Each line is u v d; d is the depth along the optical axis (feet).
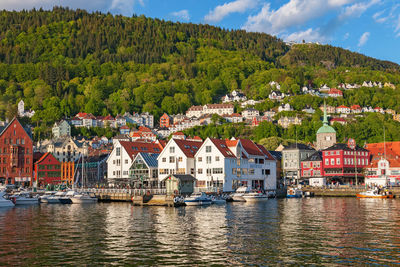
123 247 142.92
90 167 550.36
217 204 314.76
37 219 221.46
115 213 248.73
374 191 382.63
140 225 194.18
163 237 161.68
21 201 329.93
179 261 123.75
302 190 431.43
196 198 302.25
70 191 342.64
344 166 505.25
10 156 483.51
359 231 173.37
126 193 337.11
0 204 304.71
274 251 135.85
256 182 414.00
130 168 396.37
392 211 250.98
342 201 342.64
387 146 562.25
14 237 162.81
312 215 232.32
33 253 134.21
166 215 235.20
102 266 118.73
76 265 119.75
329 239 155.63
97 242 151.94
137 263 121.70
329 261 123.24
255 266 118.42
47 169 513.45
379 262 121.80
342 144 524.52
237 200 340.39
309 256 128.98
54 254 132.67
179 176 330.95
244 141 425.69
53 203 337.11
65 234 169.68
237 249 139.13
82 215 239.30
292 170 549.95
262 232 172.55
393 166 478.18
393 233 168.04
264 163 426.51
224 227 186.80
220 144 383.04
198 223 200.23
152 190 333.42
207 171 375.45
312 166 528.63
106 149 645.92
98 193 347.56
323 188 424.46
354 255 129.90
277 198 390.01
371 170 493.77
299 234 167.02
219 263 121.49
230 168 376.27
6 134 486.79
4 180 480.64
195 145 403.95
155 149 435.12
